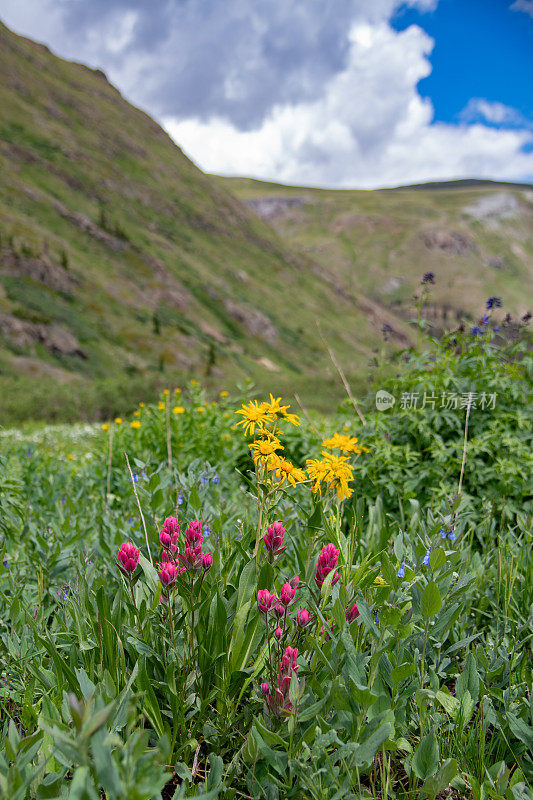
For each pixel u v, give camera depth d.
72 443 9.44
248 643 1.51
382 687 1.43
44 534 2.60
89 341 50.91
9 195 72.81
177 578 1.38
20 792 0.93
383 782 1.35
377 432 3.42
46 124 99.31
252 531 1.84
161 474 2.91
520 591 2.16
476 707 1.63
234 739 1.49
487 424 3.29
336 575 1.61
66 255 62.09
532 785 1.38
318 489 1.86
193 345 62.81
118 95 136.12
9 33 123.56
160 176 112.50
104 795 1.23
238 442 5.03
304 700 1.30
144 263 76.75
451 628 1.84
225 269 96.38
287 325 88.62
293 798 1.26
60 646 1.66
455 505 2.04
